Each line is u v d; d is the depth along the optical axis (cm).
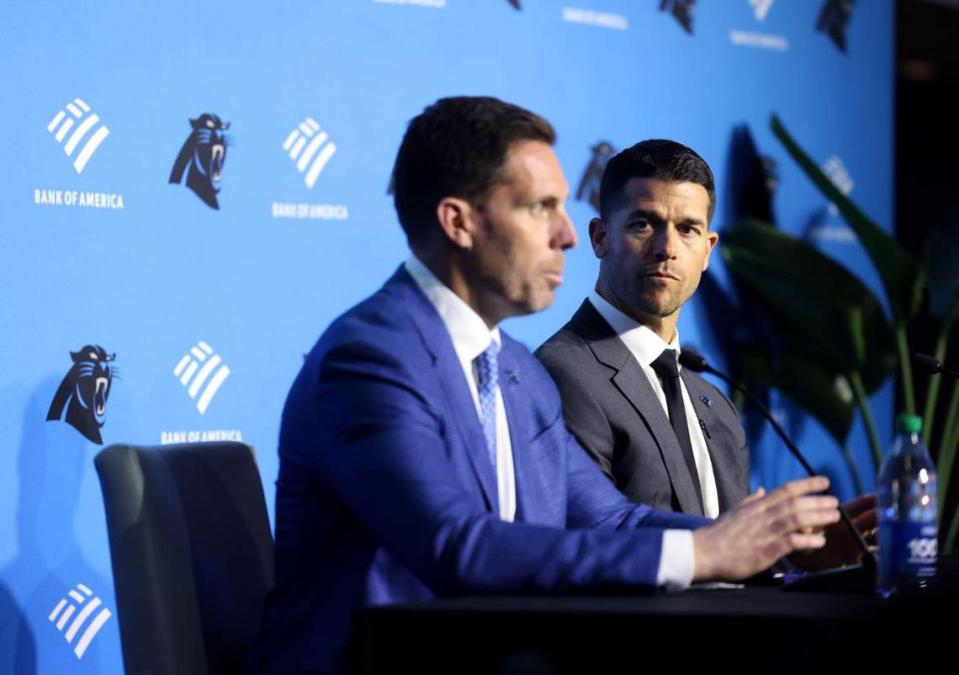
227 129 454
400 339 246
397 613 189
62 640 410
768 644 174
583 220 556
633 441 334
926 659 166
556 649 183
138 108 432
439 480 230
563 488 271
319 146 478
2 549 399
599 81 563
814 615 173
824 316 609
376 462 231
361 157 489
